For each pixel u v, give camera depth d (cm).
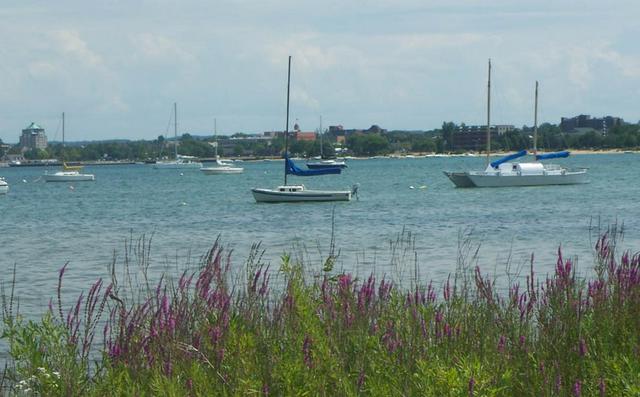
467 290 1528
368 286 1264
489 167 11781
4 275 4188
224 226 7375
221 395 1052
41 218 8994
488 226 6675
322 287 1269
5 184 14688
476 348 1179
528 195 10450
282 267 1375
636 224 6456
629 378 1066
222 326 1150
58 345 1107
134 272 3759
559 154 12006
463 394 982
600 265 1452
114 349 1119
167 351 1103
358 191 12912
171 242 5991
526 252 4600
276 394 1041
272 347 1123
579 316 1234
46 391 1059
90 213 9638
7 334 1123
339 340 1141
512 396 1090
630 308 1282
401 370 1068
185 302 1239
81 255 5203
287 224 7394
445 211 8450
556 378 1060
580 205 8794
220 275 1305
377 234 6206
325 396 1030
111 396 1052
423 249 4869
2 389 1120
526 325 1264
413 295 1323
